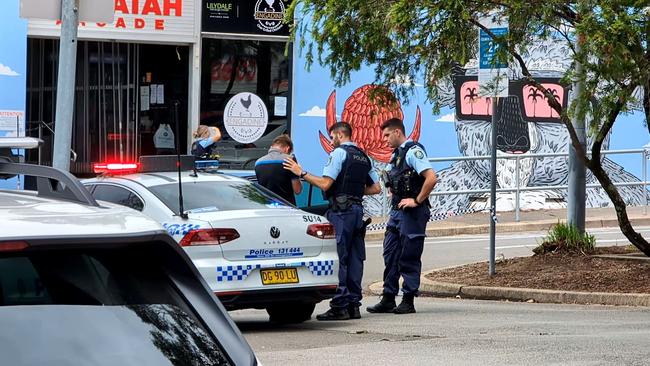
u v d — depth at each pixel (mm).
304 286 20500
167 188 20766
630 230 26000
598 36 21141
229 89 41125
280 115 41875
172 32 39656
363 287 29047
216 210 20406
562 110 24734
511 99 45281
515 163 44625
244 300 19844
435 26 23438
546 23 23000
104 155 39344
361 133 43062
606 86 22281
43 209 6520
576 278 25594
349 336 20078
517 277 26484
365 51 25125
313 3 25203
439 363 16672
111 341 6047
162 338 6168
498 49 23812
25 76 36938
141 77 39906
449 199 44750
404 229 22703
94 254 6250
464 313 22984
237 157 41312
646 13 21266
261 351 18281
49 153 38531
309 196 29469
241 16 40750
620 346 17828
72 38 19141
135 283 6332
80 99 38969
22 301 5957
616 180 48000
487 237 39812
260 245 20031
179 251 6391
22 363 5781
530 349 17703
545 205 45844
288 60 41750
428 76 25016
